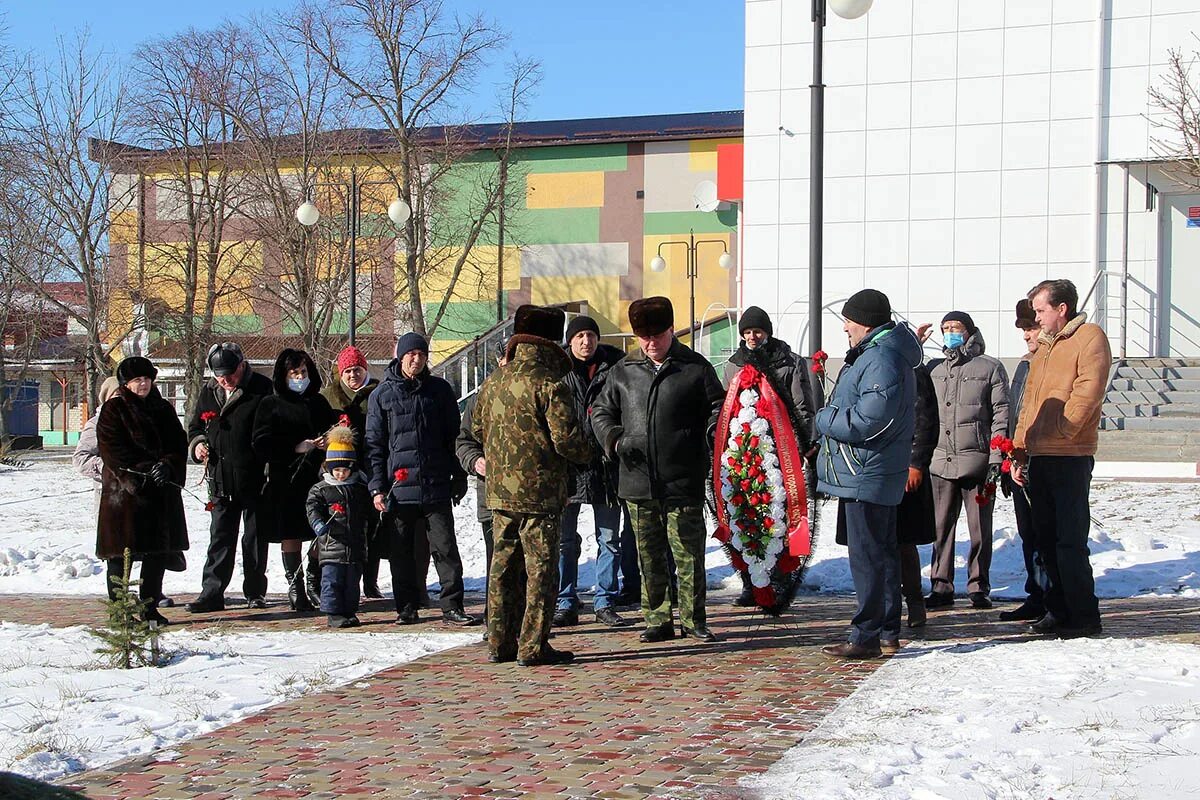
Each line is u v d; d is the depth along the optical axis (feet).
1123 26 68.28
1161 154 67.26
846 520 25.13
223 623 32.81
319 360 117.80
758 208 73.20
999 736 18.06
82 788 17.43
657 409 27.04
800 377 31.17
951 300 70.74
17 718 21.63
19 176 123.65
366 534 31.91
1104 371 25.72
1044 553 26.68
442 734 19.90
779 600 27.40
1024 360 31.45
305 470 34.73
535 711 21.29
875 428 24.18
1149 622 28.25
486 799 16.44
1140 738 17.65
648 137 136.15
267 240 127.03
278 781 17.58
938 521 31.94
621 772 17.46
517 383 25.34
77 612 35.27
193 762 18.65
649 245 137.18
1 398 134.21
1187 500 46.44
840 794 15.81
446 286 139.13
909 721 19.35
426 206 124.88
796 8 72.43
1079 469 25.82
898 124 71.20
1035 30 69.56
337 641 28.99
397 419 31.17
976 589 31.86
